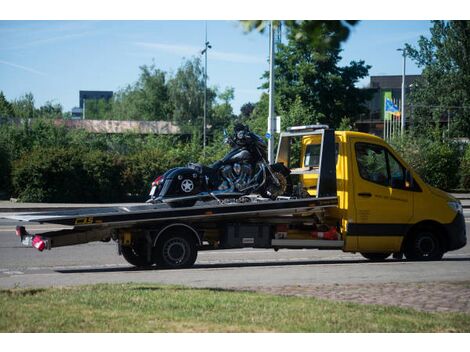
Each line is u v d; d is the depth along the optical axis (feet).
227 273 36.99
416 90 224.74
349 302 28.17
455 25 212.23
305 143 48.83
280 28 20.39
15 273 41.37
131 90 310.45
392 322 24.41
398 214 46.47
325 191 45.03
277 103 136.46
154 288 30.76
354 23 19.62
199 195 43.98
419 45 220.64
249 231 44.42
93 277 35.68
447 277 35.70
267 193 45.52
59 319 24.08
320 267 39.68
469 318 25.39
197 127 221.66
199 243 42.86
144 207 43.39
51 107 144.36
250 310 25.89
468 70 212.02
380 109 267.18
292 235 45.21
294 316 24.95
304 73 174.19
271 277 35.50
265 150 45.73
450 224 47.60
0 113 142.92
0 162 116.26
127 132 148.25
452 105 213.25
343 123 156.46
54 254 50.29
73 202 106.73
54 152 106.73
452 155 150.30
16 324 23.32
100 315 24.75
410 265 40.73
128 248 44.16
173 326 23.32
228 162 45.03
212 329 22.99
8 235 60.95
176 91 263.49
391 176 46.70
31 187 105.70
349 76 180.96
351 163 45.68
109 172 108.47
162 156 113.19
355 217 45.50
